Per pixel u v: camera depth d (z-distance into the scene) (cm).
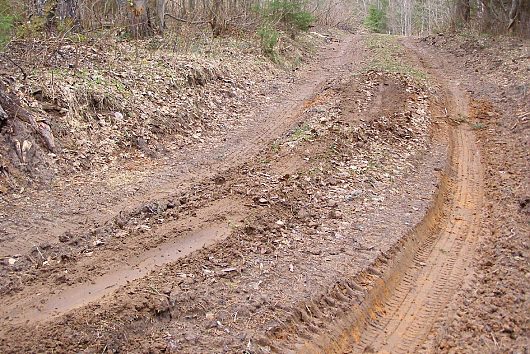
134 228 645
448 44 2286
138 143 946
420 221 693
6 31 1021
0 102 802
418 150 971
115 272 544
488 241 672
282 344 449
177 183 812
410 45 2427
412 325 518
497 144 1045
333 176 816
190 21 1722
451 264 629
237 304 486
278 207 700
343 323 494
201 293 500
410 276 605
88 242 611
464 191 847
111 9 1552
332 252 597
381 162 890
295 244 611
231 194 742
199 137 1052
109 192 766
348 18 4219
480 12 2611
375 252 603
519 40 2066
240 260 568
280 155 909
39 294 503
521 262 593
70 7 1336
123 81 1088
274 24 2108
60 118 898
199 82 1271
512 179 866
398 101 1238
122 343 430
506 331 479
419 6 4894
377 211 714
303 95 1436
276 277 539
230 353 424
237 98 1318
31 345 421
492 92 1412
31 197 731
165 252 586
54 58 1092
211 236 618
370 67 1614
